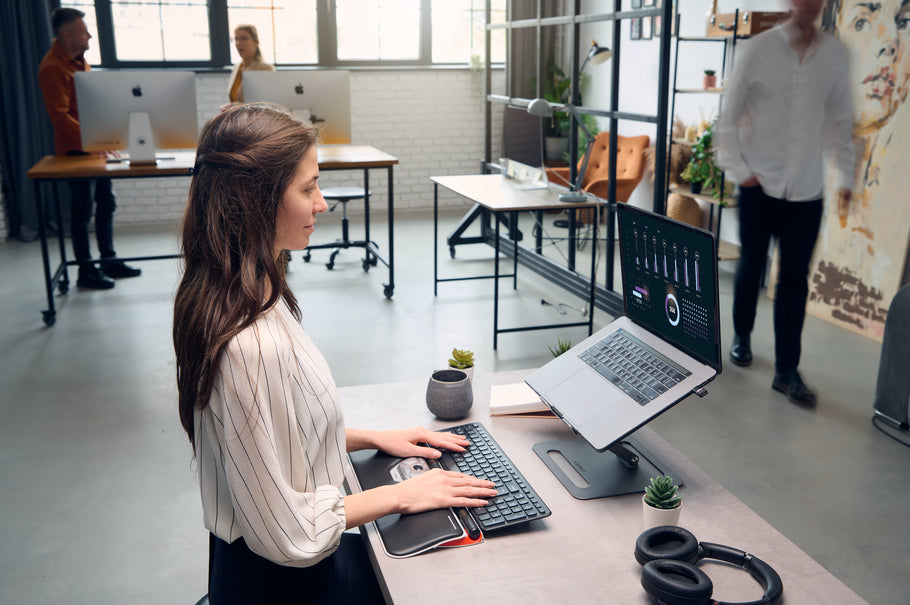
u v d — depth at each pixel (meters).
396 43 7.28
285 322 1.10
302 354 1.12
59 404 3.34
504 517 1.18
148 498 2.62
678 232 1.25
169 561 2.28
